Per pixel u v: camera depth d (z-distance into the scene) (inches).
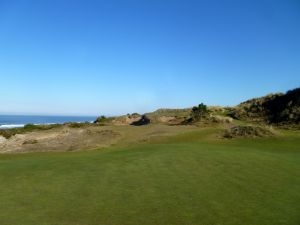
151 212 458.6
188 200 506.6
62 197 533.3
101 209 474.0
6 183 629.9
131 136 1716.3
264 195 529.0
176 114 2896.2
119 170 713.0
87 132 1907.0
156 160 804.0
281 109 2310.5
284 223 416.2
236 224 413.4
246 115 2513.5
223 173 671.1
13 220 435.5
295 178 636.1
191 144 1175.6
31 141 1641.2
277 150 1031.0
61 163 830.5
